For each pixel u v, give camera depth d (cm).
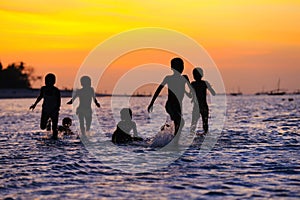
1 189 843
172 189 838
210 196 790
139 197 782
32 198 778
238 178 927
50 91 1689
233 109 4641
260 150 1299
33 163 1117
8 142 1573
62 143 1527
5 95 16912
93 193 812
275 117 2903
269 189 836
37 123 2661
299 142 1470
